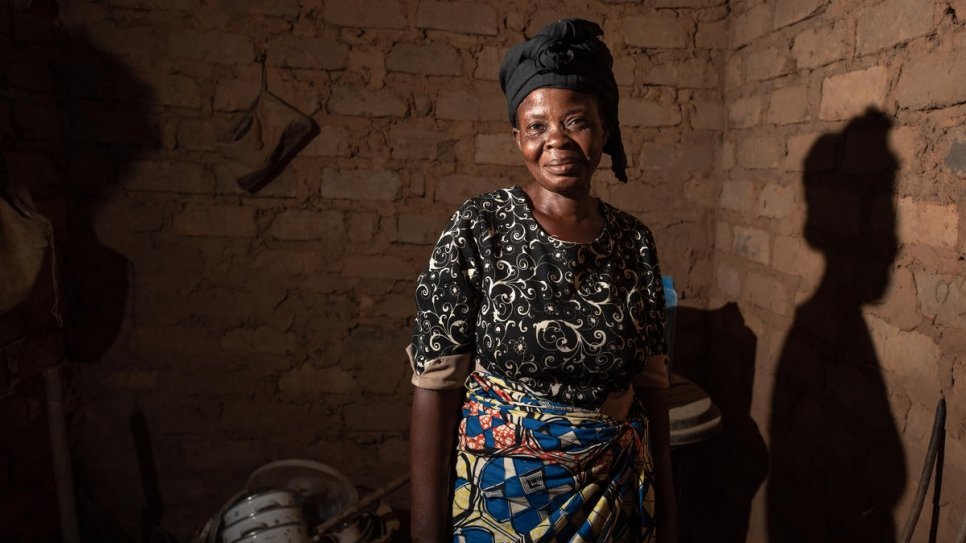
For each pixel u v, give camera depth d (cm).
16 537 220
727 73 242
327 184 245
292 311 253
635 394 134
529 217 117
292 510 200
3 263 181
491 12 238
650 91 245
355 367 259
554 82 111
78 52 229
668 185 251
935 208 139
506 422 112
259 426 261
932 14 139
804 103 190
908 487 149
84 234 240
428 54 239
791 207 198
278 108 232
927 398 142
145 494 261
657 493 133
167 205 242
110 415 254
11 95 210
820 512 184
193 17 232
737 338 234
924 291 143
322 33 236
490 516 112
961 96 131
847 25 170
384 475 269
